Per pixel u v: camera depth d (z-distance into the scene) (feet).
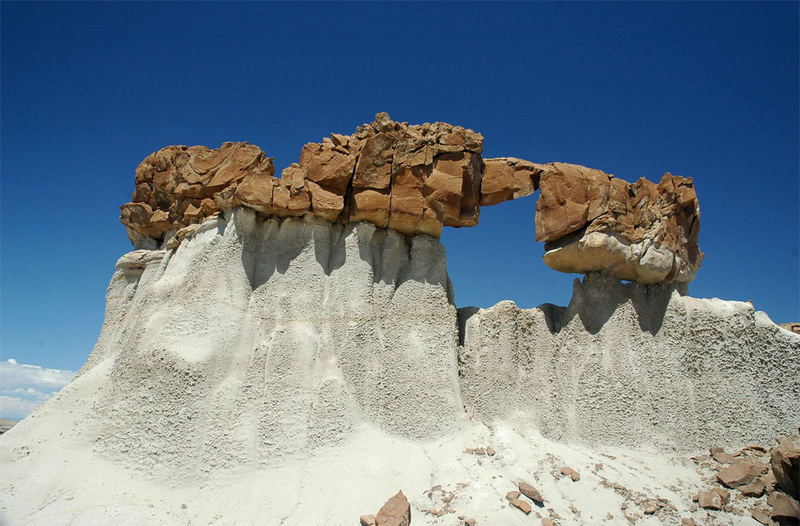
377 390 47.03
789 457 38.50
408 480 39.63
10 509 35.81
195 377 43.19
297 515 36.27
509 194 55.21
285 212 52.13
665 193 53.47
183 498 38.11
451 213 52.65
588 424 47.70
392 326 50.19
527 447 43.14
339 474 39.81
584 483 39.68
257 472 40.45
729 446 46.01
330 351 47.62
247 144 53.67
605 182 53.26
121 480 38.73
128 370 44.45
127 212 62.64
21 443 42.93
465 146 53.36
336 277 50.80
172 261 52.65
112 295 60.13
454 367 49.60
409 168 51.96
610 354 50.37
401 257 53.47
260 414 43.50
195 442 40.75
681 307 51.44
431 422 45.73
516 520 34.88
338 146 52.54
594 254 51.65
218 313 46.98
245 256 50.65
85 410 44.98
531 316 54.34
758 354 49.14
